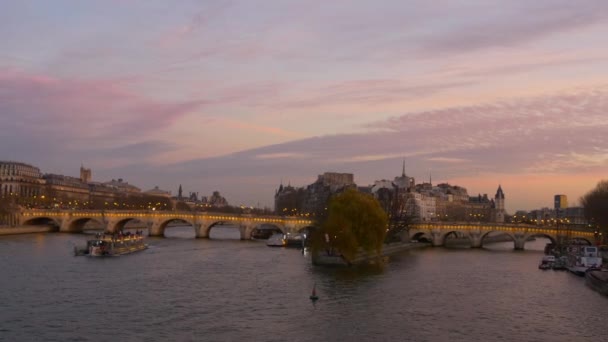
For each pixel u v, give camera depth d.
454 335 122.25
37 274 192.12
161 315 134.75
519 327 130.12
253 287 173.12
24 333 118.31
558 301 160.62
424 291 171.75
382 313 140.25
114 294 158.75
